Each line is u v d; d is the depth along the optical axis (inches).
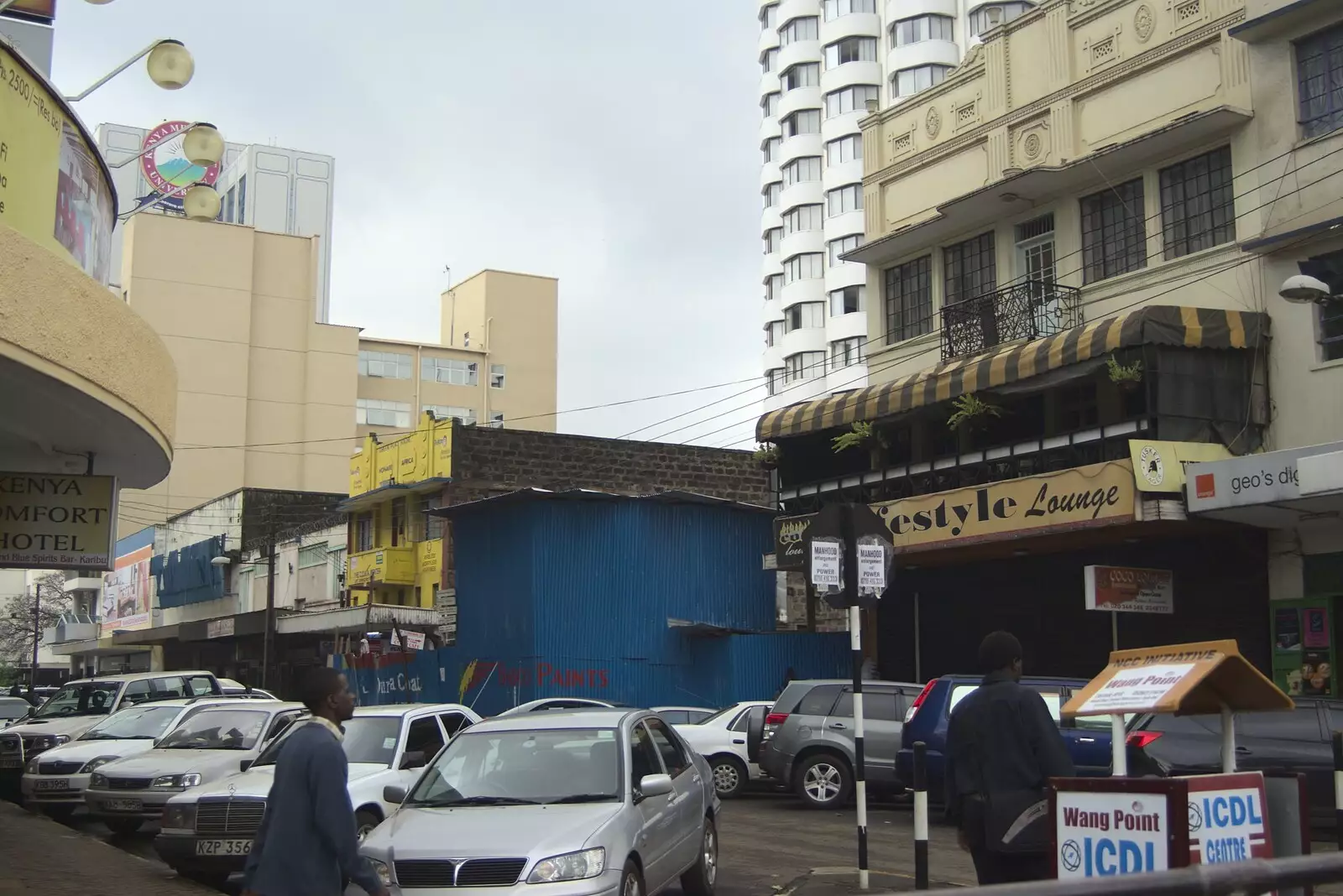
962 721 261.4
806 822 623.8
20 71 368.2
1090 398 822.5
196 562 1910.7
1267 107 750.5
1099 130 853.8
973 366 824.9
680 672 1056.8
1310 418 719.7
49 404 398.9
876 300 1025.5
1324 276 719.7
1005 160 912.3
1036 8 901.8
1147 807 200.8
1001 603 890.1
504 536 1064.2
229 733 601.3
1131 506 699.4
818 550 419.8
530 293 3176.7
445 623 1234.6
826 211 2374.5
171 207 2726.4
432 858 311.4
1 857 482.0
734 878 453.1
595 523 1055.6
